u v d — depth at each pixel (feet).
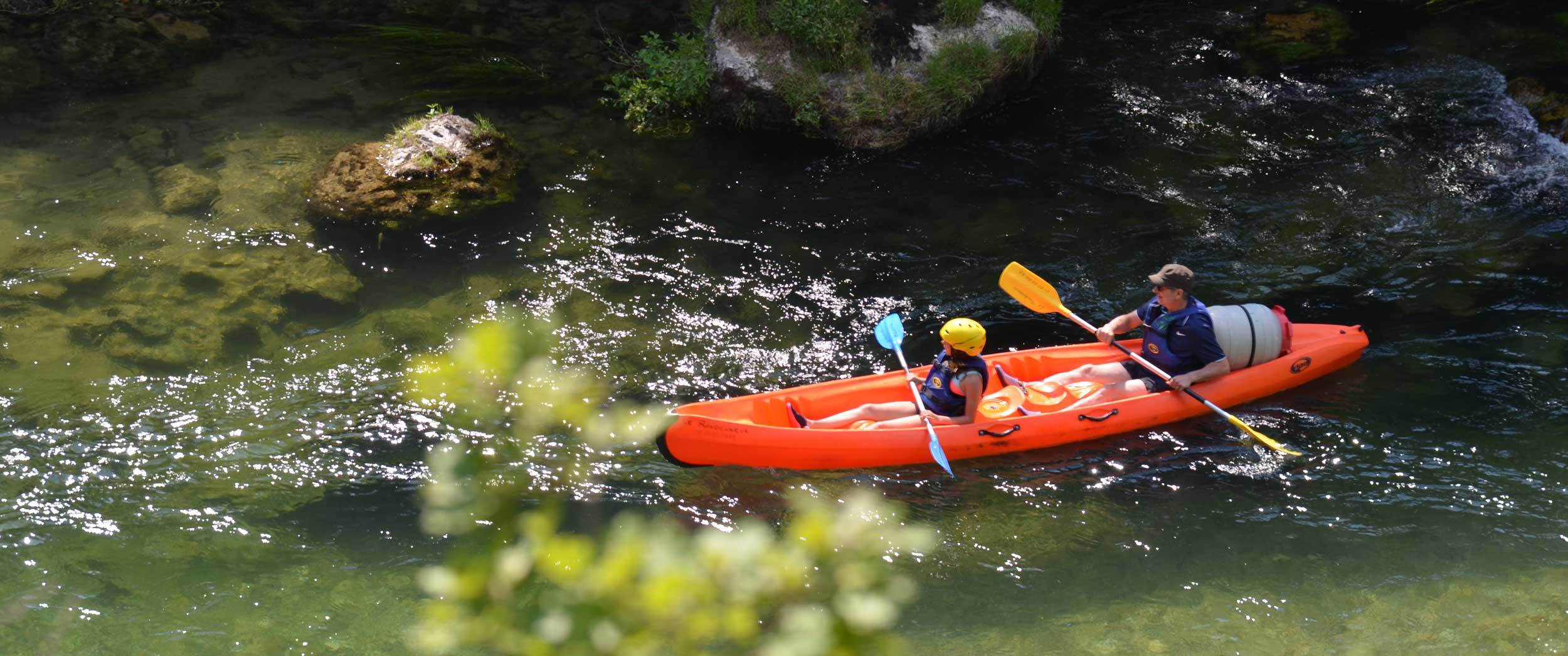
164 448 19.81
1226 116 32.65
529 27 37.93
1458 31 36.96
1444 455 20.01
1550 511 18.52
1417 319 24.12
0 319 23.13
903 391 21.62
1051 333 24.12
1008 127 32.40
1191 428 21.12
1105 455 20.35
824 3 31.86
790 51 31.91
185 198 27.81
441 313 24.07
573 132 31.96
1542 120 31.68
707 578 4.20
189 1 38.01
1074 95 33.96
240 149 30.22
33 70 33.88
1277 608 16.39
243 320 23.53
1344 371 22.65
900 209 28.63
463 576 4.45
